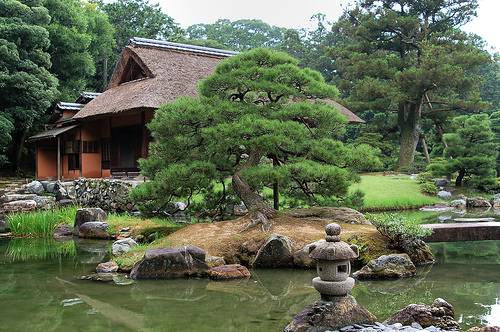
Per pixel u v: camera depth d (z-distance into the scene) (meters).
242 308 6.96
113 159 23.45
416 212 19.41
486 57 28.66
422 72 27.83
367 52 33.72
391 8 33.16
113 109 20.02
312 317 5.89
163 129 11.66
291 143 10.91
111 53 36.94
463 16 32.56
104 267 9.55
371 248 9.55
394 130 34.88
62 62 30.05
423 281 8.47
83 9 34.06
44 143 26.92
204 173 11.30
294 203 12.88
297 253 9.50
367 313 6.01
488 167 25.11
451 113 32.41
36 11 25.70
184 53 23.06
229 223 11.14
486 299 7.25
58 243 13.27
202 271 8.95
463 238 11.25
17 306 7.12
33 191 21.39
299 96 12.02
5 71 23.92
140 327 6.11
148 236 12.26
